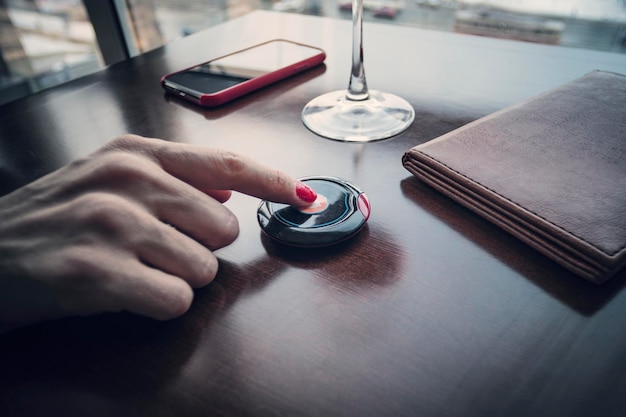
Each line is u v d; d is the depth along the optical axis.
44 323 0.21
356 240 0.24
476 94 0.38
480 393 0.18
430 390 0.18
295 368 0.19
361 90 0.36
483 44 0.46
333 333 0.20
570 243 0.21
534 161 0.26
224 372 0.19
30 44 0.75
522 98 0.37
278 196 0.25
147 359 0.20
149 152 0.25
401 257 0.23
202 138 0.34
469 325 0.20
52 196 0.23
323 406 0.18
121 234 0.21
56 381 0.19
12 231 0.21
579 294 0.21
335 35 0.51
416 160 0.27
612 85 0.32
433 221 0.25
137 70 0.46
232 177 0.24
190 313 0.21
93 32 0.72
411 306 0.21
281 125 0.35
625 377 0.18
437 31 0.51
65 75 0.77
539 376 0.18
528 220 0.23
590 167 0.25
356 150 0.31
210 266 0.22
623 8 0.45
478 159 0.26
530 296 0.21
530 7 0.49
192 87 0.39
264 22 0.57
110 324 0.21
